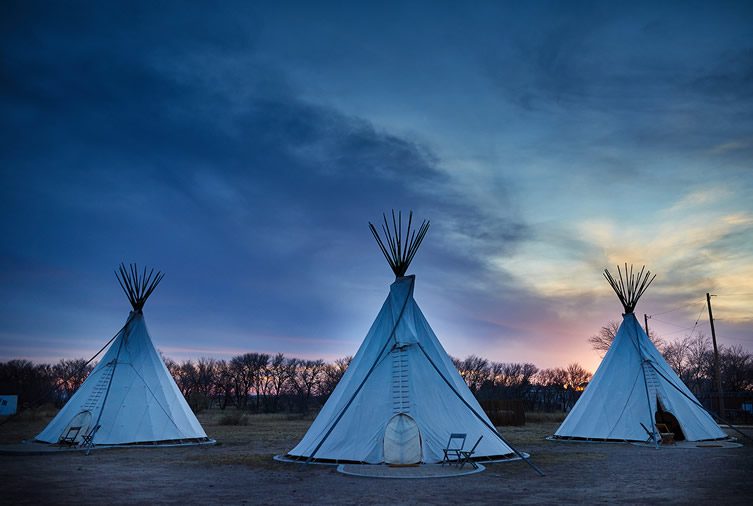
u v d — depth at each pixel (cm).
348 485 1173
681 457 1716
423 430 1555
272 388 7312
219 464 1543
